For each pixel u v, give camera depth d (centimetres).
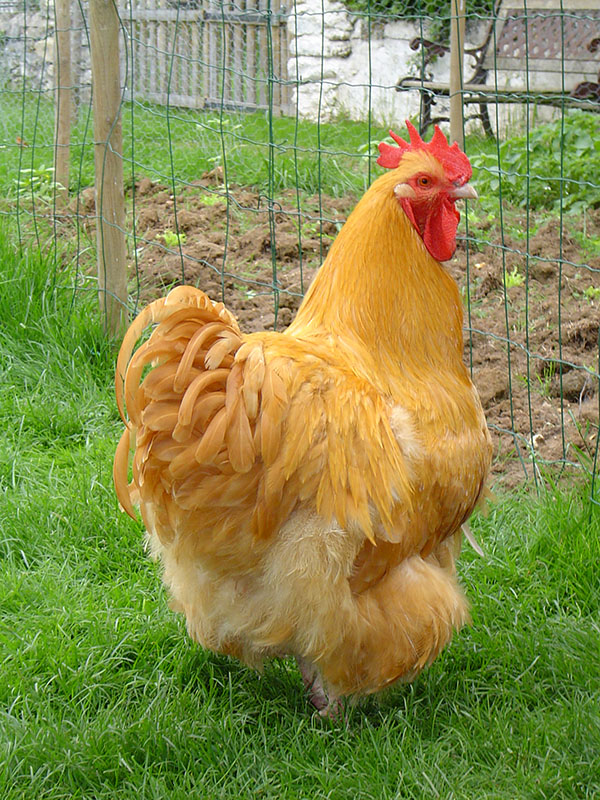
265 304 268
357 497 163
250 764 171
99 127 239
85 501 206
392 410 168
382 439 165
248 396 158
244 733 175
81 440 226
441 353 174
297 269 291
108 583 194
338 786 168
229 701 178
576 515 202
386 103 528
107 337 247
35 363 241
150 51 523
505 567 197
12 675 179
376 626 167
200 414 158
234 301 271
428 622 168
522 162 343
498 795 166
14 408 230
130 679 181
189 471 159
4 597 190
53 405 231
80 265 288
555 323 256
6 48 575
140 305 266
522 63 477
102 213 242
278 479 161
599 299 267
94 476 212
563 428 217
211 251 296
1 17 579
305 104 557
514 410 234
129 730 172
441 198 171
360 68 543
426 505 169
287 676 184
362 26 536
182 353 159
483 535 203
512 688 180
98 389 238
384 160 174
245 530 163
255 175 362
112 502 206
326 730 176
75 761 169
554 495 206
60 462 218
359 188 354
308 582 163
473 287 278
